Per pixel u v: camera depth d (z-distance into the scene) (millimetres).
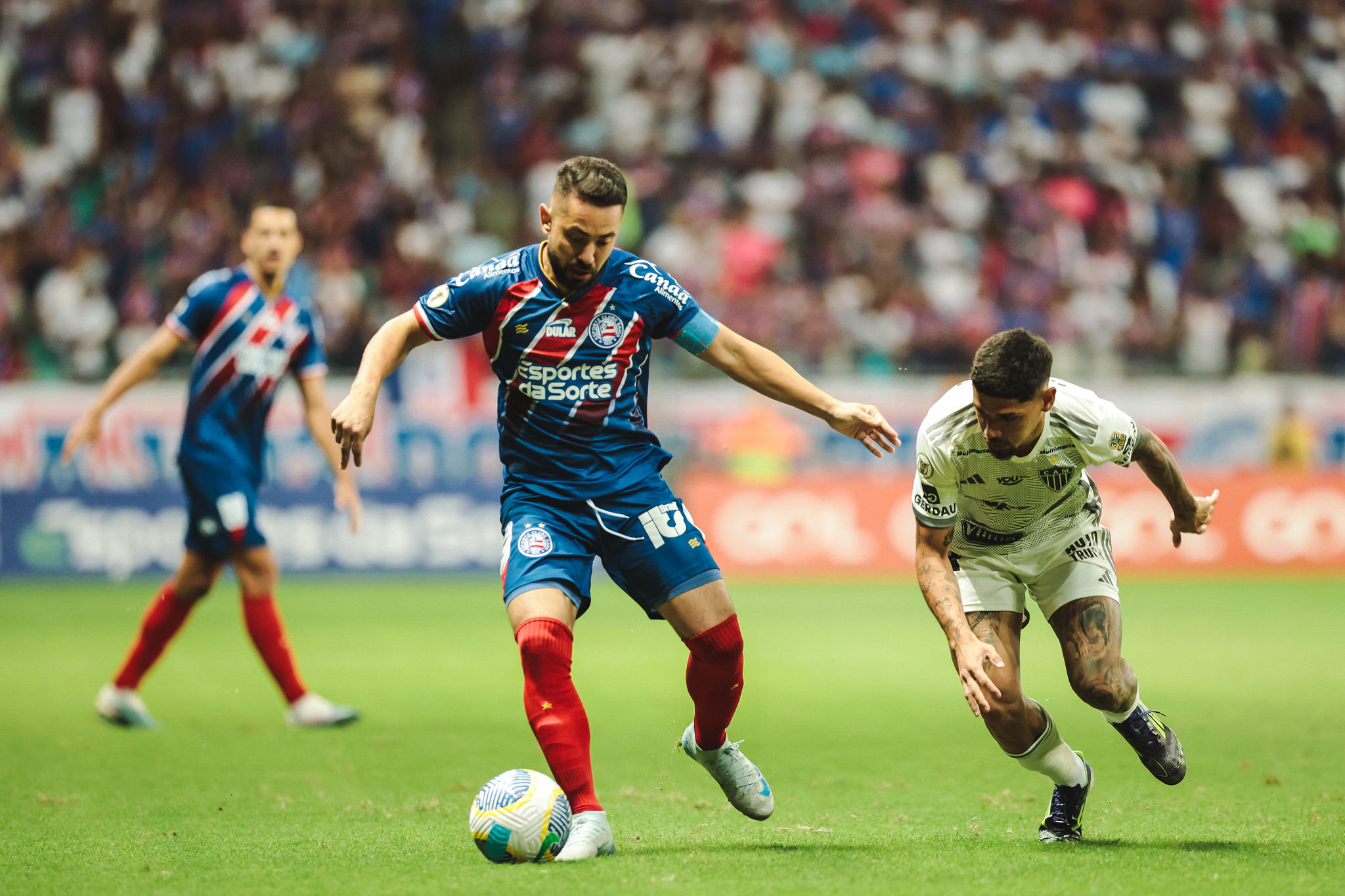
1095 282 66062
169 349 24734
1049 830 15312
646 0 75938
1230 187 72312
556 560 14633
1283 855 14297
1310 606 45938
